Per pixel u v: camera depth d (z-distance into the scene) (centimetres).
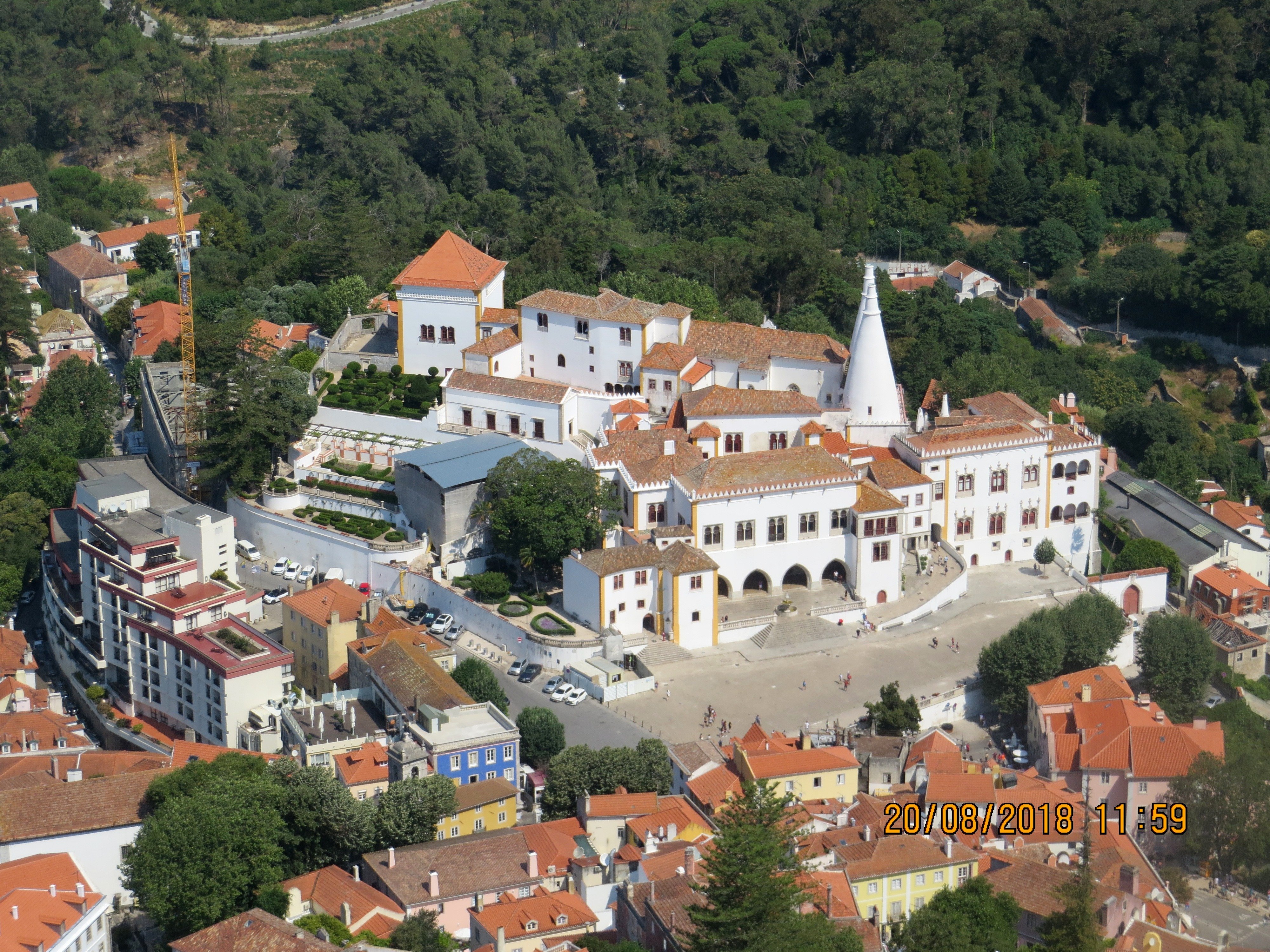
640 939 14812
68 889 15425
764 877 13488
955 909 15400
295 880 16250
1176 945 14900
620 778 17775
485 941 14712
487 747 17950
